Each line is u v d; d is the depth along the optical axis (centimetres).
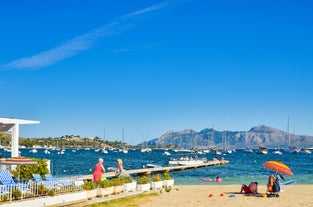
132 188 2962
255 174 6525
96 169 2838
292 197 2958
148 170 6353
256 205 2541
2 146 16425
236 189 3597
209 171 7500
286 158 16662
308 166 10281
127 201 2519
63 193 2088
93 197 2441
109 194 2594
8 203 1736
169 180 3494
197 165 8750
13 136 2928
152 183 3231
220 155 19538
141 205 2414
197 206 2470
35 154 19412
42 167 2636
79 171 7638
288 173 2977
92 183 2462
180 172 7225
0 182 2048
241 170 7825
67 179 2525
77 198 2172
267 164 3058
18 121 2892
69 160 13488
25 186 1956
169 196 2928
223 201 2714
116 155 19912
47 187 2052
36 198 1902
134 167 9850
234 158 16700
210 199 2814
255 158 16712
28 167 2564
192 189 3566
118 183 2719
